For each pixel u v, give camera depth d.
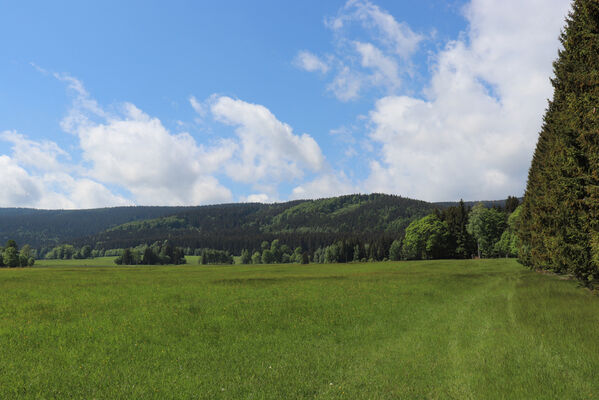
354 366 10.38
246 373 9.83
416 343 12.72
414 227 104.94
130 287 32.16
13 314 18.44
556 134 25.52
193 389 8.58
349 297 24.03
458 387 8.41
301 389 8.62
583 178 18.12
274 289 29.81
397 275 43.00
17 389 8.55
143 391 8.43
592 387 8.04
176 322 16.06
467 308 19.84
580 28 19.86
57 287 32.19
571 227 22.61
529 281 31.62
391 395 8.13
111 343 12.76
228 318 16.88
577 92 18.91
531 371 9.15
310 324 15.86
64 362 10.70
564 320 14.31
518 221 60.72
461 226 107.38
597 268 20.64
